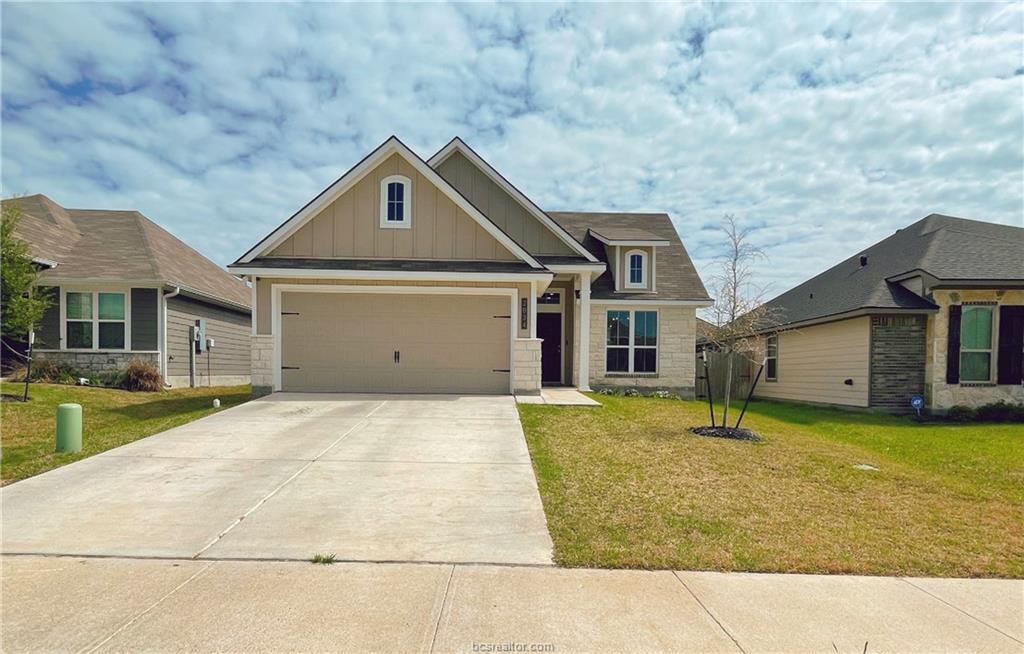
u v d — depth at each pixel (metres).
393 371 12.13
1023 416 13.15
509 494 5.84
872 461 7.71
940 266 14.00
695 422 10.27
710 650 3.22
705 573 4.19
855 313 14.22
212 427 8.68
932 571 4.30
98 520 5.06
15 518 5.09
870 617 3.63
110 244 16.58
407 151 12.18
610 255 16.78
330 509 5.38
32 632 3.30
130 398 12.69
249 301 21.22
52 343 14.70
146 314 15.24
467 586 3.93
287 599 3.72
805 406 16.45
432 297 12.18
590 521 5.13
